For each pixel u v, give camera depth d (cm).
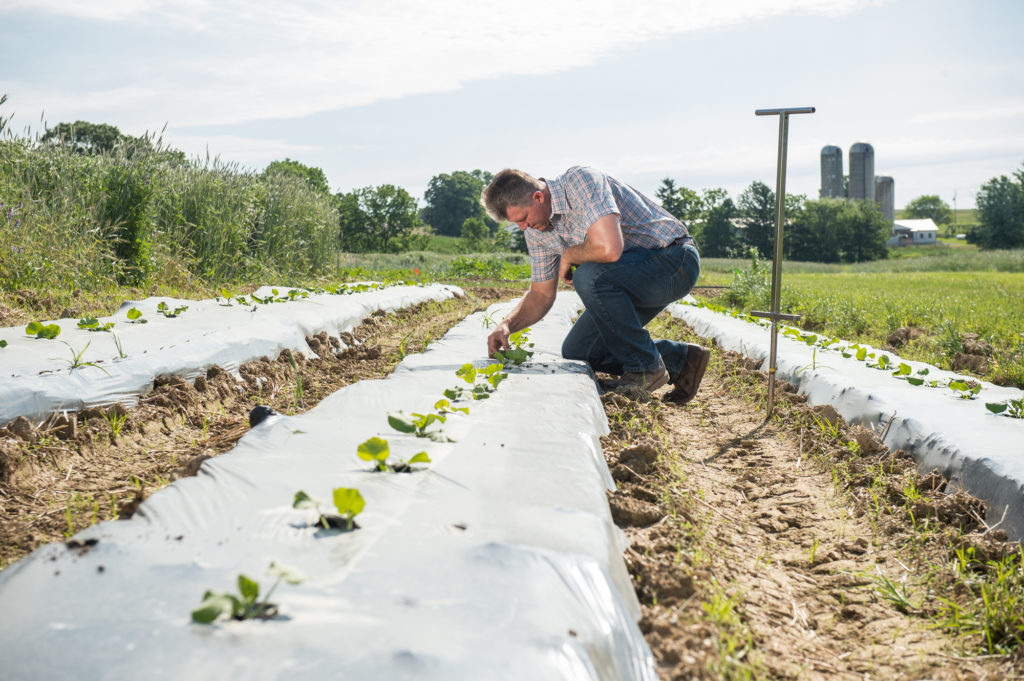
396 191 7062
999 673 173
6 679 110
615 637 143
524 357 402
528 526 175
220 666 113
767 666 167
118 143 826
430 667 114
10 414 292
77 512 243
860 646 188
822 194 6706
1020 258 3725
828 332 729
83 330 426
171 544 156
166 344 407
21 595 134
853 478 301
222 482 194
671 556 209
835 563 234
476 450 234
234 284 888
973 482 262
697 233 6469
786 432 378
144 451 310
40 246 625
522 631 127
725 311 846
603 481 242
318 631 122
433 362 418
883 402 352
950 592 212
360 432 250
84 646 118
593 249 375
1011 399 341
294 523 169
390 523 171
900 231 8488
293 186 1157
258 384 433
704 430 390
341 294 825
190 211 880
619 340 406
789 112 371
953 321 750
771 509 279
